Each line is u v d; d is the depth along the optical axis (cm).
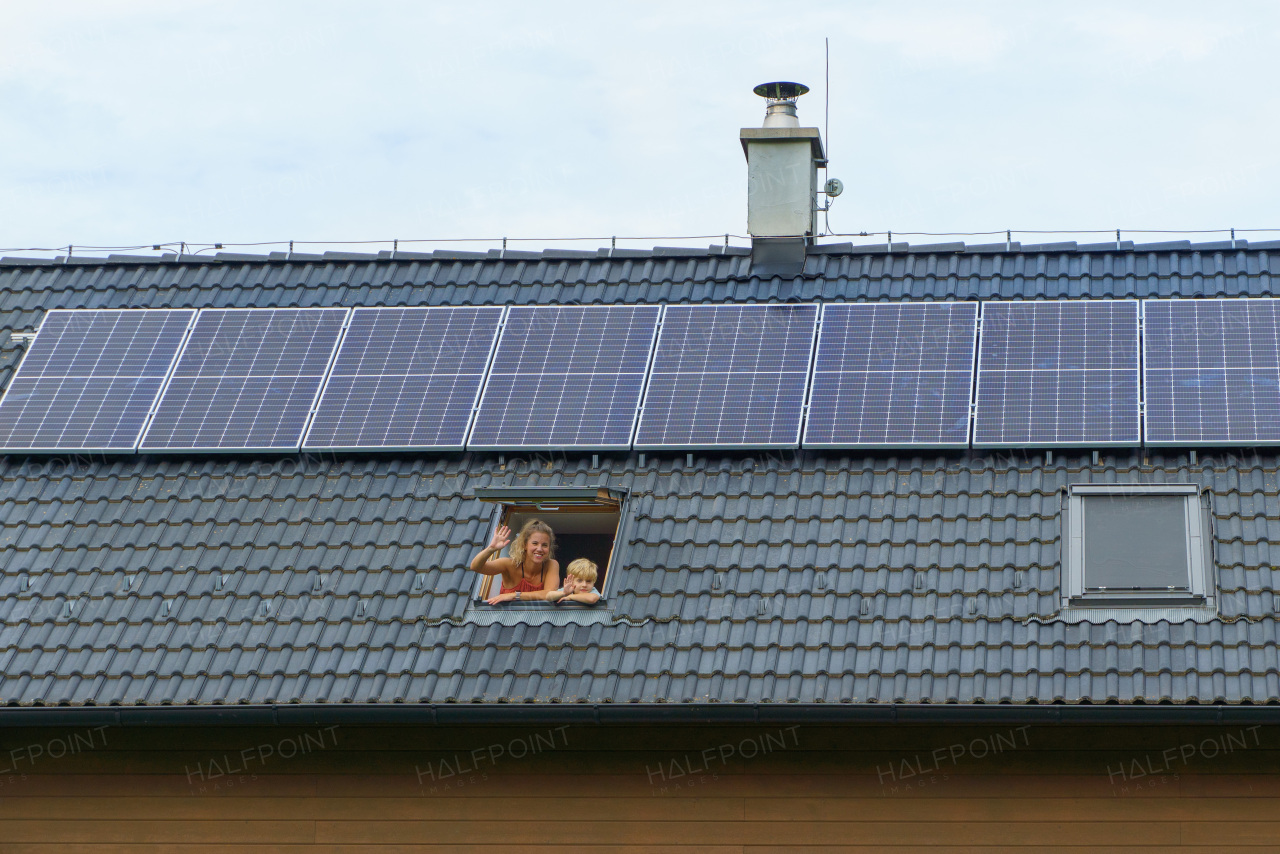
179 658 4078
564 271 5281
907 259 5119
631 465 4534
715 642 3959
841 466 4422
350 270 5419
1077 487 4194
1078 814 3716
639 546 4247
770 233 5172
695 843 3828
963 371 4588
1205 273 4903
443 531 4381
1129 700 3638
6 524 4575
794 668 3850
